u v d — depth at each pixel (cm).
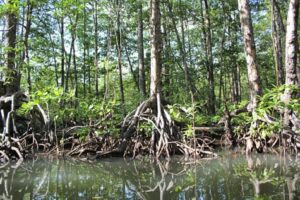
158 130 948
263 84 2259
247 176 613
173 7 1981
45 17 1747
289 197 462
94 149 945
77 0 1254
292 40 914
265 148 916
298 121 878
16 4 1105
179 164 791
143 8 1922
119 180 621
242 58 1745
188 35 2177
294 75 912
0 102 1036
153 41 1054
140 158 902
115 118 1028
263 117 911
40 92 962
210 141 1041
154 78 1034
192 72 1972
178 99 1559
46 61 1881
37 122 1047
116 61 2184
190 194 504
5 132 931
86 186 574
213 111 1698
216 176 626
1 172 713
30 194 526
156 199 486
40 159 898
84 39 2172
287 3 1850
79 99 1062
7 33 1145
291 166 700
